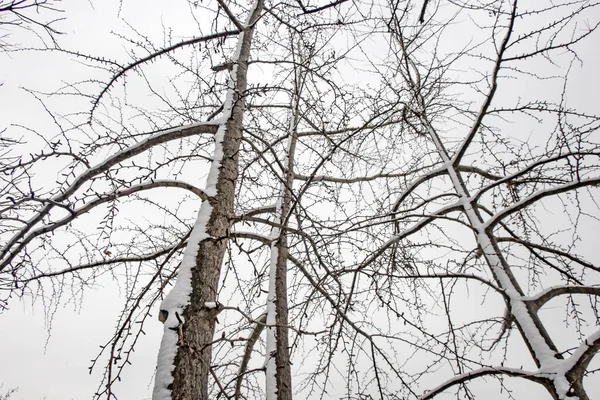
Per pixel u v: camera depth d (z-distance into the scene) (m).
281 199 4.27
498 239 3.65
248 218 2.86
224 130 3.15
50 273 2.90
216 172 2.84
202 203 2.67
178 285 2.12
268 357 3.22
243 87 3.53
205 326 1.99
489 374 2.91
